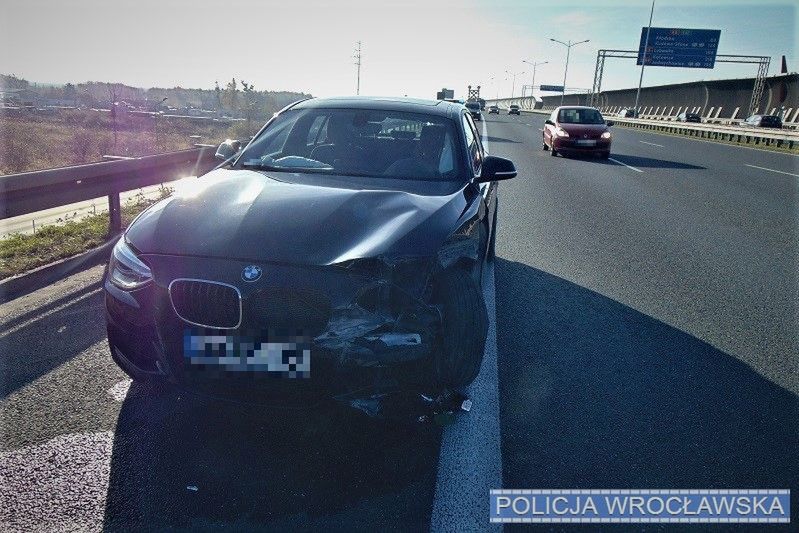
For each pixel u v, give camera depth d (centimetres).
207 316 259
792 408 334
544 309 472
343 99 454
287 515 233
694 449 290
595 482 263
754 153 2208
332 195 315
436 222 298
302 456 270
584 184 1212
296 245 269
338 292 257
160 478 252
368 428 294
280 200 305
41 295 461
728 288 549
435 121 421
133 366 283
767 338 434
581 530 234
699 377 368
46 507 233
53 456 263
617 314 469
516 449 283
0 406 301
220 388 265
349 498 244
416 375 269
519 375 359
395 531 227
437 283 290
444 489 253
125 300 274
